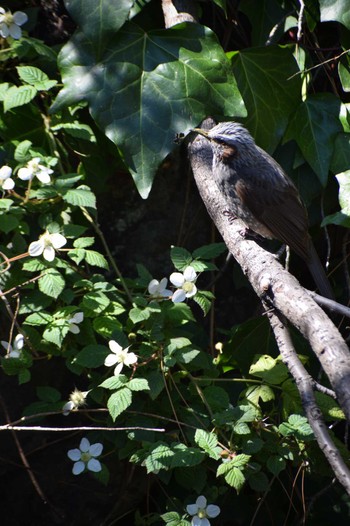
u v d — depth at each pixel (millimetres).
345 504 10289
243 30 10719
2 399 9008
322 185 9836
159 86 9094
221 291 10531
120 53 9094
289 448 8516
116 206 10141
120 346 8062
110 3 8914
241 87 9852
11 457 9445
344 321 10781
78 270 8891
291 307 6879
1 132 9344
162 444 7855
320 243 10875
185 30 9273
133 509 9906
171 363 8070
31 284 8383
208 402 8453
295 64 9906
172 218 10328
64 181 8703
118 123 8984
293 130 10000
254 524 10125
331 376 5977
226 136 9414
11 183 8414
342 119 9922
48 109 9203
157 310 8250
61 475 9539
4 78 9758
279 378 8633
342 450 8578
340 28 10062
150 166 8992
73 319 8164
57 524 9578
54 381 9539
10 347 8258
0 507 9578
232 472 7570
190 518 8305
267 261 7777
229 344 9703
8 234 9305
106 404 8875
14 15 8961
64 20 10258
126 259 10109
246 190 9445
